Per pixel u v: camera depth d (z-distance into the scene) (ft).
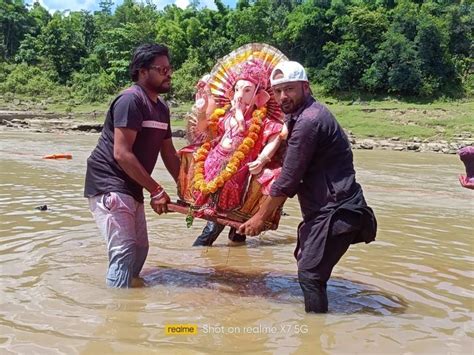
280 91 15.37
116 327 13.61
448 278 19.03
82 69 207.62
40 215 26.81
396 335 13.71
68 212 27.73
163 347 12.51
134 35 201.67
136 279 18.03
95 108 161.07
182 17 236.84
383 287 17.81
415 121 127.24
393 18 183.32
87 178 17.69
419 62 168.35
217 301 16.06
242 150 17.43
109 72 199.41
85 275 17.89
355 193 15.07
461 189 46.09
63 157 56.08
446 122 124.98
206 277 18.65
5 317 13.96
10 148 66.18
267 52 18.72
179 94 169.99
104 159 17.34
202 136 18.70
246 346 12.76
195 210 17.66
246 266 20.34
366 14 178.50
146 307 15.23
